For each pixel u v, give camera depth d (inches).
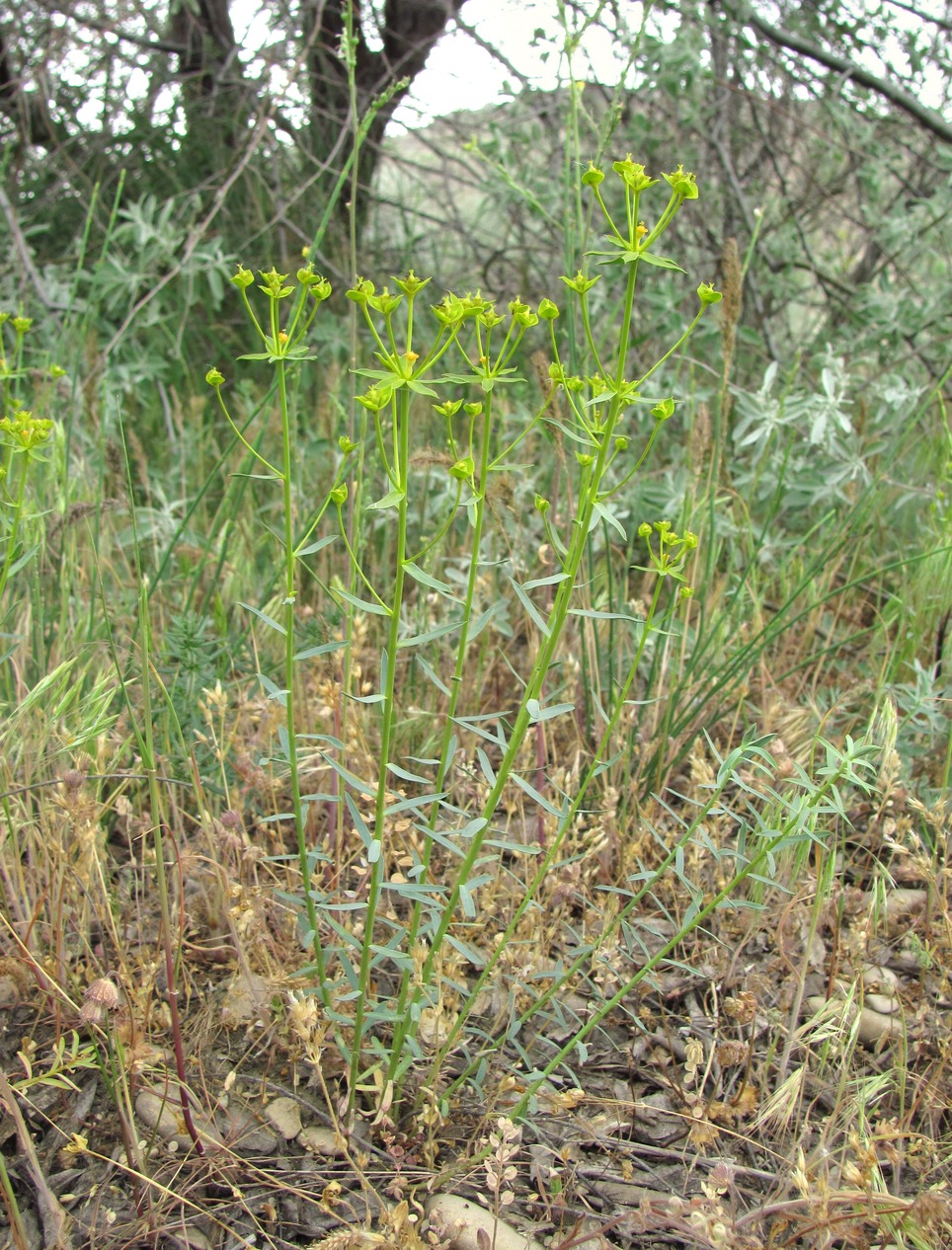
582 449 96.4
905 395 121.8
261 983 60.0
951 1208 47.1
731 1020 64.4
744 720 88.7
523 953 63.3
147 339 152.7
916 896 73.8
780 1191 53.4
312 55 162.7
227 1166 53.1
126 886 70.2
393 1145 54.2
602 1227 48.7
